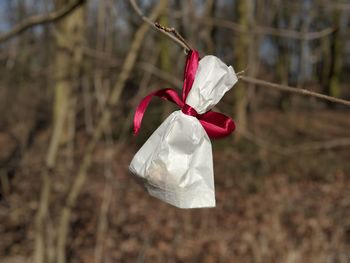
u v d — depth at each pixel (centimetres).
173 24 404
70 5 247
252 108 710
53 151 340
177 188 103
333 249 401
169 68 548
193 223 549
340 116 1180
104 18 354
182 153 106
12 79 431
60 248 344
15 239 471
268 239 418
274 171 703
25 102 637
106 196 375
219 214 577
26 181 553
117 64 353
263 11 559
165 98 111
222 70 111
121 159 698
